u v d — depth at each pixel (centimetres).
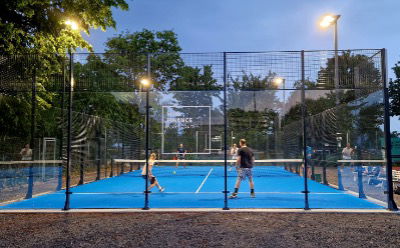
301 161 1722
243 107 2486
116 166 1967
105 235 575
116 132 1945
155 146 2427
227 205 832
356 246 508
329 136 1416
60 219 705
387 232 586
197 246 512
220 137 2459
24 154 1324
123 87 846
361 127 1000
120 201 942
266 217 715
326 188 1262
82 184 1441
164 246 514
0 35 1211
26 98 1509
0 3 1217
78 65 884
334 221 674
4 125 1487
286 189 1231
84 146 1488
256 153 2500
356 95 1047
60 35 1434
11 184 1245
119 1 1476
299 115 2344
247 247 506
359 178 1012
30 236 571
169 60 2441
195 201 932
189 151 2441
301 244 519
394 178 1249
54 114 1888
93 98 2342
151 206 852
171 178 1762
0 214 764
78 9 1395
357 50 794
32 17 1342
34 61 910
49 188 1241
